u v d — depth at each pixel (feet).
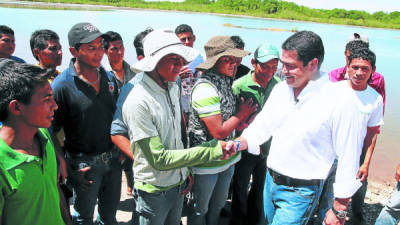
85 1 227.20
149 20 103.76
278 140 8.21
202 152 7.41
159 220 8.45
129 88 8.66
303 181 7.88
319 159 7.74
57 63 11.37
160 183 7.99
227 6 261.85
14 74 5.45
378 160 18.38
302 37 7.14
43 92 5.71
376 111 10.19
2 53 12.43
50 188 6.19
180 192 8.66
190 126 9.53
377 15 232.73
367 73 9.62
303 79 7.41
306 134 7.57
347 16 238.68
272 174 8.45
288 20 204.44
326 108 7.26
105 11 146.10
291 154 7.90
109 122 9.56
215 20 136.67
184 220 12.30
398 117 25.48
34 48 11.07
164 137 7.79
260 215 11.72
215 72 9.26
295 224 8.00
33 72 5.62
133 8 220.23
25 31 51.01
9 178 5.36
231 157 9.64
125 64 13.61
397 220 10.07
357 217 12.34
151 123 7.30
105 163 9.61
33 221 5.85
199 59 14.39
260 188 11.59
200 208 9.89
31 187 5.66
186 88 12.73
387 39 100.73
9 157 5.43
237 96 11.00
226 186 10.14
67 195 9.38
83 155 9.37
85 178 9.35
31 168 5.69
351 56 9.89
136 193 8.27
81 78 8.92
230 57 8.97
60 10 119.34
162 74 7.32
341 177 7.33
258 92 10.85
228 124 8.95
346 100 7.09
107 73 10.00
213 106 8.66
